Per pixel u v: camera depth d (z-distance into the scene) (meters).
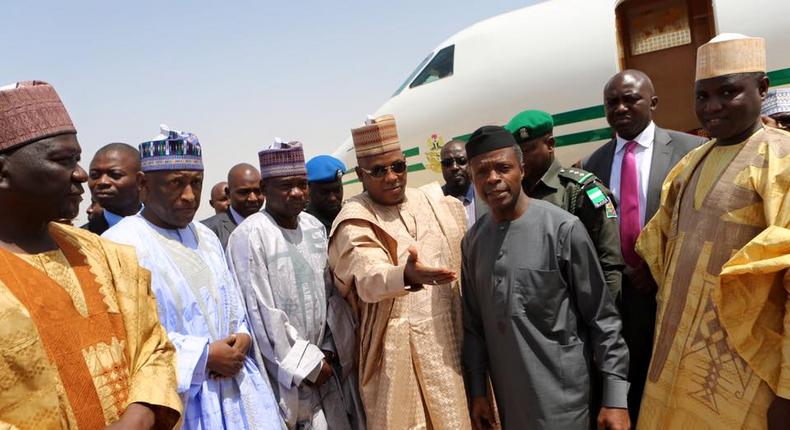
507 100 6.93
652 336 2.78
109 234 2.25
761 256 1.86
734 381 2.00
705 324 2.09
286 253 2.75
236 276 2.73
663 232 2.49
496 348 2.43
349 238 2.60
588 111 6.42
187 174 2.35
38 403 1.26
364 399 2.65
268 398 2.44
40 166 1.35
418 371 2.55
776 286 1.93
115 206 3.42
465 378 2.70
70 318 1.39
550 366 2.31
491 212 2.50
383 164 2.64
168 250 2.32
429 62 7.98
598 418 2.30
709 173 2.21
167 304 2.20
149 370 1.53
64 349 1.34
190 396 2.18
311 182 3.96
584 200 2.71
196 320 2.27
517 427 2.39
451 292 2.71
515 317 2.34
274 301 2.69
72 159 1.43
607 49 6.36
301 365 2.58
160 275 2.22
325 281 2.88
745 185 2.02
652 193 2.90
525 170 2.98
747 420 1.96
